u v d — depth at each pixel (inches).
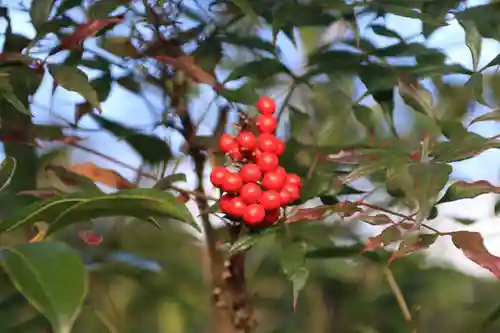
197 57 29.8
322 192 28.9
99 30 29.0
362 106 29.9
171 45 29.5
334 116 31.0
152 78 30.0
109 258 30.0
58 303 24.6
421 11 29.1
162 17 29.6
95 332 31.2
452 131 28.9
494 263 27.2
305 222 29.0
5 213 30.1
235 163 28.8
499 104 30.8
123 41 29.4
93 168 28.8
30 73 28.7
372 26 29.8
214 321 30.2
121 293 32.6
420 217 27.1
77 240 31.2
